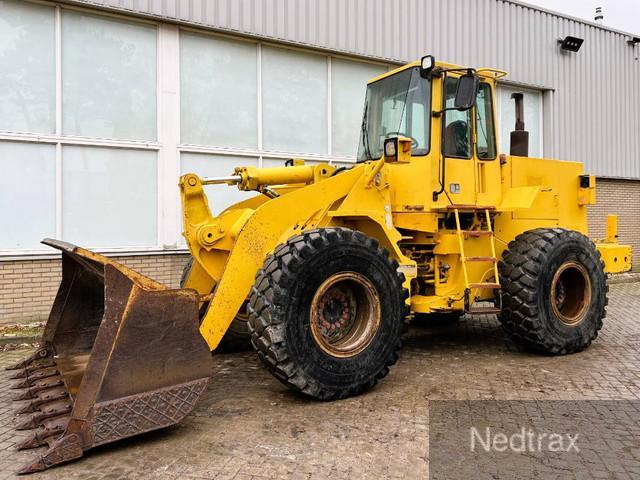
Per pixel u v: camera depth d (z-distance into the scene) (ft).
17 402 13.66
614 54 43.29
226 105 28.19
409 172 16.85
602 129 42.75
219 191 28.07
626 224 44.93
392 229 16.02
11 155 23.34
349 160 32.30
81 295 14.05
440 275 17.48
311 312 13.12
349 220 15.99
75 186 24.63
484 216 18.30
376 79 18.74
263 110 29.32
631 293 34.91
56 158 24.12
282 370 12.63
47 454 9.87
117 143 25.36
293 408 12.98
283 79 29.91
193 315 11.38
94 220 25.04
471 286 16.40
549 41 39.78
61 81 24.21
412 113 17.26
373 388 14.49
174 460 10.25
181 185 15.34
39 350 14.17
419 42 33.91
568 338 17.94
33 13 23.65
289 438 11.21
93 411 10.17
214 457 10.37
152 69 26.25
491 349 19.15
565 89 40.81
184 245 26.96
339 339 14.12
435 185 16.76
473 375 15.78
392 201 16.85
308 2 29.71
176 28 26.61
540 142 40.40
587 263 18.63
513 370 16.31
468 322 24.63
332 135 31.60
